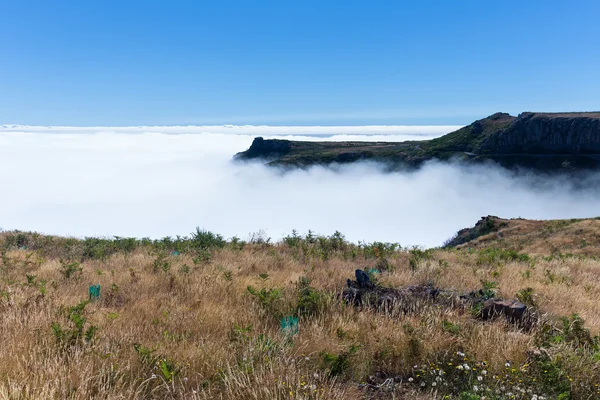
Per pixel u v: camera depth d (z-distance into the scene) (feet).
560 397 11.09
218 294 21.91
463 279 27.73
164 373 11.39
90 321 16.52
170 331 15.76
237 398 10.75
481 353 14.11
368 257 40.50
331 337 15.30
